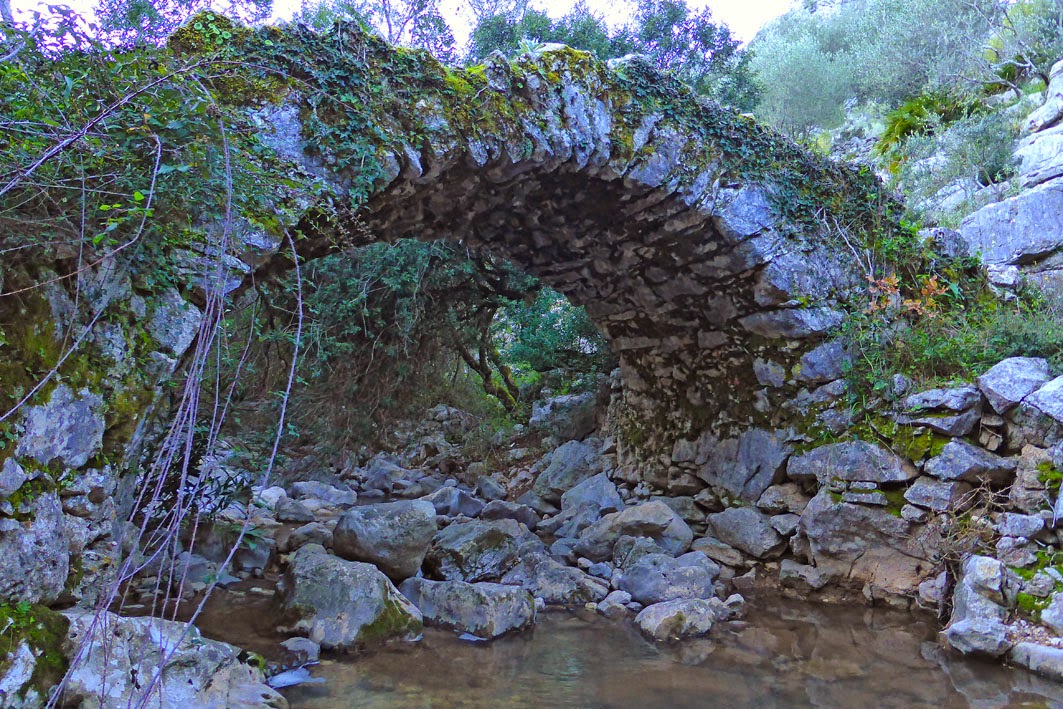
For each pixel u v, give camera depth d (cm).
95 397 313
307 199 393
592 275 669
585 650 420
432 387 1059
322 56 415
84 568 312
